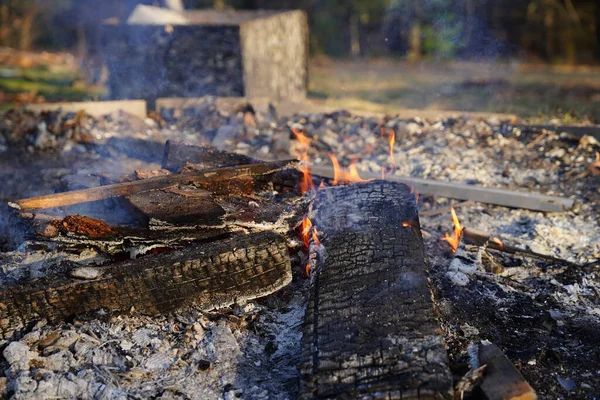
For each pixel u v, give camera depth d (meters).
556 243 1.46
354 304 1.00
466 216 1.62
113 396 0.93
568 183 1.79
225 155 1.47
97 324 1.04
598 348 1.07
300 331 1.10
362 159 1.99
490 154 1.99
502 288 1.24
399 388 0.85
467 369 0.94
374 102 3.01
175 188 1.27
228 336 1.06
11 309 1.01
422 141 2.09
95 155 2.07
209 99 2.39
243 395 0.97
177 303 1.08
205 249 1.09
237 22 2.62
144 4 2.90
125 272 1.05
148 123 2.30
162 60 2.61
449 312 1.15
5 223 1.55
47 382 0.93
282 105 2.37
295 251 1.22
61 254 1.12
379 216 1.22
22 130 2.14
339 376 0.88
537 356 1.05
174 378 0.99
